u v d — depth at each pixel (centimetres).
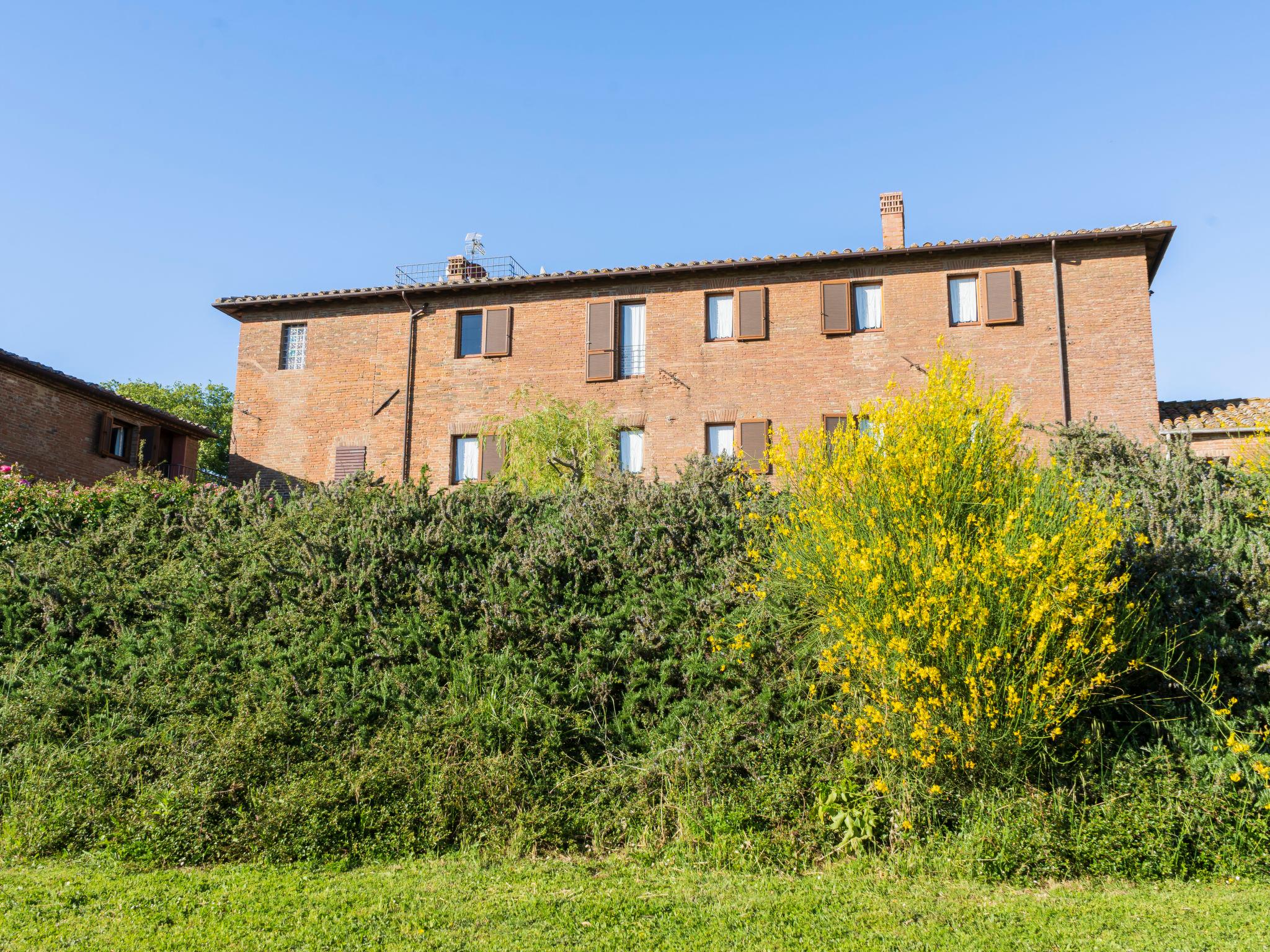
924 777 582
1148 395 1839
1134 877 525
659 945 438
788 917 471
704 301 2086
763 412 2008
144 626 839
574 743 673
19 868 565
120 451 2327
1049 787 571
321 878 542
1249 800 542
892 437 620
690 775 624
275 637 786
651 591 813
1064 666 554
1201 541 746
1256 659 620
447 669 734
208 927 461
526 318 2161
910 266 1995
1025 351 1905
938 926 454
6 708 727
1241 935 431
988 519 594
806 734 639
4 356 1808
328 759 648
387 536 894
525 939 445
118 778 645
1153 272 2064
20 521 1029
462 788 614
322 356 2247
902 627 566
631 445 2067
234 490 1106
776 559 725
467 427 2138
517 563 852
